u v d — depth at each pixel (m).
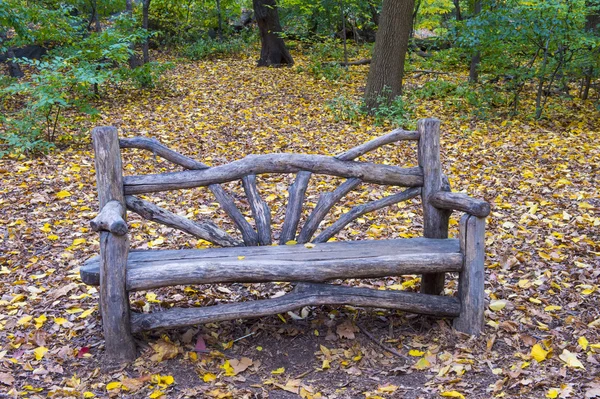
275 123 8.42
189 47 15.98
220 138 7.64
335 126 8.34
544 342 3.05
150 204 3.30
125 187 3.26
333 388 2.76
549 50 8.91
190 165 3.38
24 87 7.10
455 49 11.62
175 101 9.85
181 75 12.51
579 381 2.73
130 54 10.59
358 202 5.39
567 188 5.69
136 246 4.45
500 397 2.64
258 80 11.83
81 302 3.60
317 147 7.25
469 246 3.10
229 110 9.20
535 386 2.69
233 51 15.90
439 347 3.06
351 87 11.10
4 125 7.88
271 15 13.73
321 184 5.84
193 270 2.87
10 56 11.65
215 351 3.04
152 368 2.88
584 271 3.90
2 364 2.89
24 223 4.83
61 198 5.43
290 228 3.46
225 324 3.33
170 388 2.74
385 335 3.22
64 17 10.97
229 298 3.65
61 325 3.30
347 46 15.84
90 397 2.66
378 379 2.82
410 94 10.20
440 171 3.51
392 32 8.73
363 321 3.37
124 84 11.13
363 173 3.46
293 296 3.01
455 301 3.18
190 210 5.13
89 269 2.98
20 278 3.91
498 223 4.86
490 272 3.98
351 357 3.02
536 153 6.95
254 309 2.98
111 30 10.50
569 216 4.88
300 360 3.01
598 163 6.44
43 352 2.99
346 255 3.07
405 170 3.50
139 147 3.29
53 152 6.94
